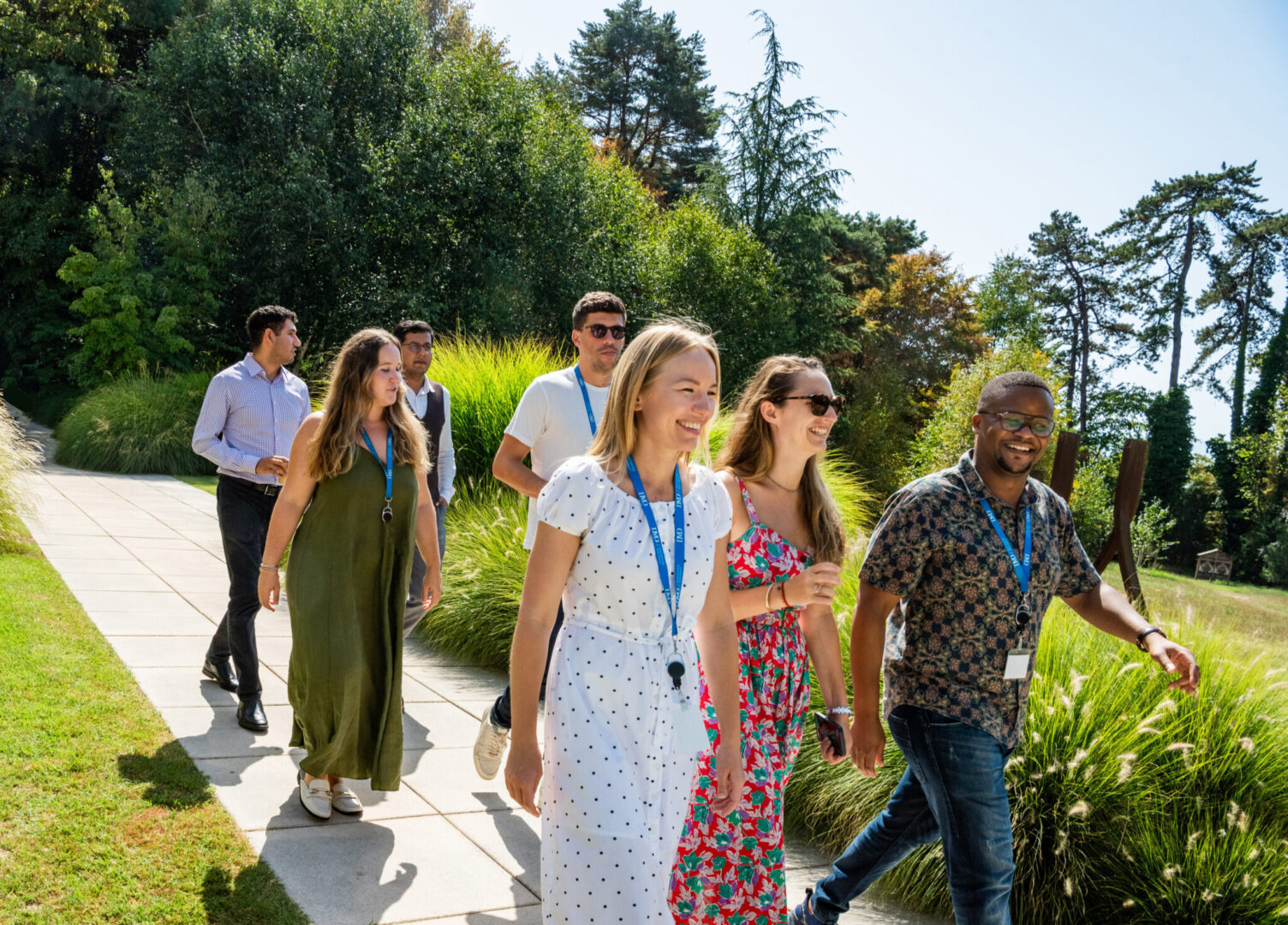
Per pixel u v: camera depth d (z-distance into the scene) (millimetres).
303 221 20641
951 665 2533
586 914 1922
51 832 2949
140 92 21672
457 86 22484
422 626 6395
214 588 6777
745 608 2547
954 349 38250
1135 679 3928
